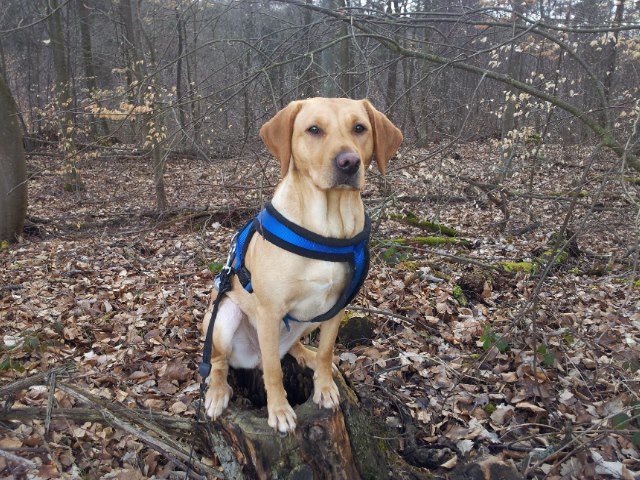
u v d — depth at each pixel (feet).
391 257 6.46
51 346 4.95
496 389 4.29
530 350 4.74
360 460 3.03
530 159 11.18
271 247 2.79
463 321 5.50
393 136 3.16
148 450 3.66
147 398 4.29
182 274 7.08
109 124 15.94
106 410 3.29
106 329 5.56
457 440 3.66
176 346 5.16
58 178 14.71
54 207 12.32
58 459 3.47
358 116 2.89
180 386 4.51
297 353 3.48
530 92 5.79
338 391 3.08
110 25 21.26
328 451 2.82
